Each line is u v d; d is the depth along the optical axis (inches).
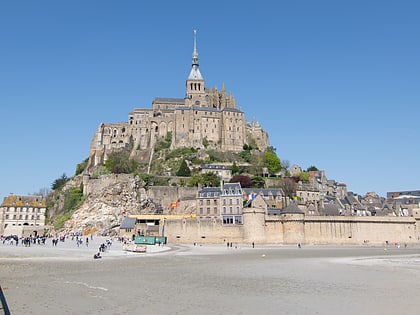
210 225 4534.9
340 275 1909.4
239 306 1194.0
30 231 5743.1
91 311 1111.0
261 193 5364.2
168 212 5610.2
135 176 5944.9
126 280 1676.9
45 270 1971.0
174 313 1101.1
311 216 4594.0
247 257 2928.2
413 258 2920.8
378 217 4746.6
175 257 2866.6
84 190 6250.0
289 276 1866.4
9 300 1226.6
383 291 1465.3
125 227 4761.3
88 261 2475.4
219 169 6786.4
